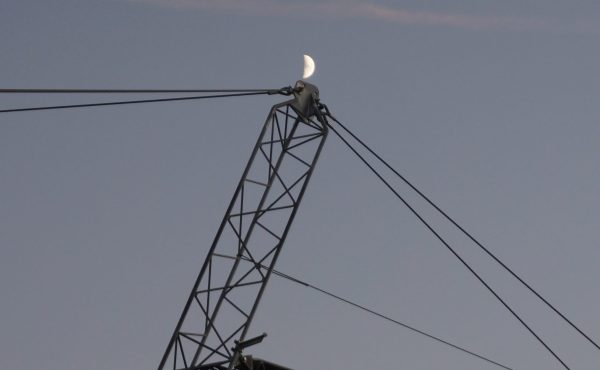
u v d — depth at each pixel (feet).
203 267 155.74
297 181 163.43
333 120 168.96
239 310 155.43
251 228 159.94
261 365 162.81
